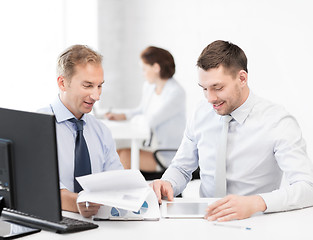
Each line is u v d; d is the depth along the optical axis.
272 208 1.69
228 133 2.04
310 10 3.62
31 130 1.38
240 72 1.85
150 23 4.80
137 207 1.51
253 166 2.01
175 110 3.65
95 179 1.61
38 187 1.40
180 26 4.66
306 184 1.78
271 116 1.99
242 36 4.12
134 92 4.96
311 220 1.64
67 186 1.90
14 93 3.19
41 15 3.46
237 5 4.16
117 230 1.53
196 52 4.59
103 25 4.60
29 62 3.32
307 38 3.66
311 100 3.65
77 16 4.22
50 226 1.51
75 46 1.83
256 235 1.50
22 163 1.41
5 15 3.11
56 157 1.37
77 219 1.62
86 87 1.79
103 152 2.03
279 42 3.85
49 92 3.51
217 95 1.84
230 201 1.65
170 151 3.43
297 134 1.95
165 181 1.99
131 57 4.91
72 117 1.89
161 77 3.71
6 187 1.45
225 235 1.49
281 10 3.81
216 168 2.03
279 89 3.86
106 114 4.09
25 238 1.44
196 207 1.77
